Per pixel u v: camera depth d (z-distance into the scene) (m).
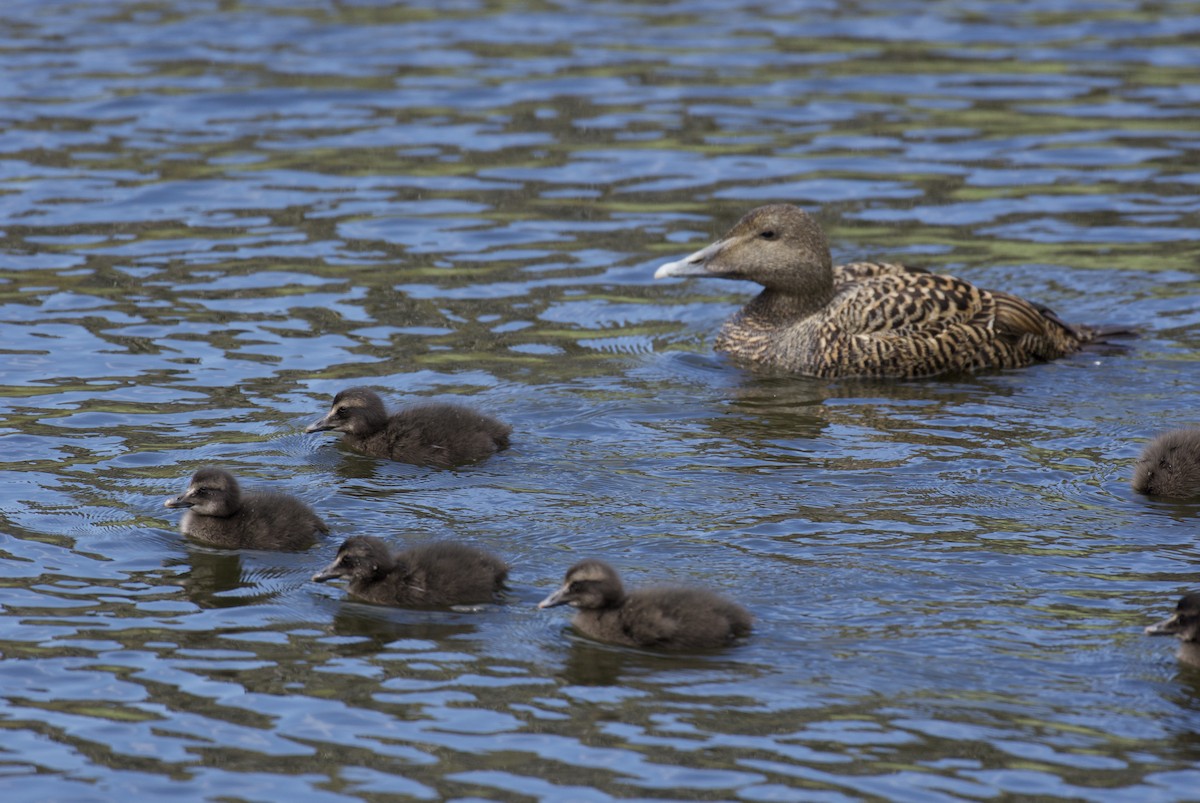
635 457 14.31
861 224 21.33
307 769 9.40
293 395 15.84
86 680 10.36
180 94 26.23
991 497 13.32
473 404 15.62
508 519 12.92
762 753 9.48
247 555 12.40
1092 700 10.01
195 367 16.56
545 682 10.34
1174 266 19.81
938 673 10.35
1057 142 24.17
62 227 20.92
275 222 21.28
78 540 12.53
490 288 19.28
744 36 29.58
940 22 30.33
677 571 11.87
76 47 28.61
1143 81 26.69
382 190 22.52
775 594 11.48
